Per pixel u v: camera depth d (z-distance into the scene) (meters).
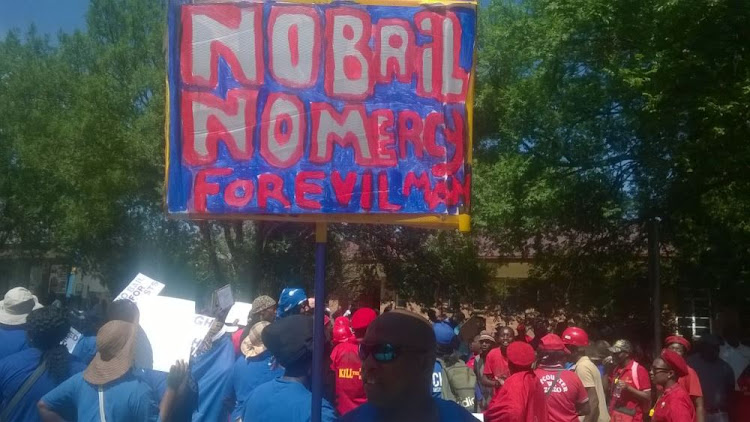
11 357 4.66
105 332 4.02
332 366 5.93
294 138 4.15
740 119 13.90
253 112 4.14
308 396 3.90
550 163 19.16
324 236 4.14
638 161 18.80
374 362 2.76
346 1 4.20
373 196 4.14
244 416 3.98
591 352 9.81
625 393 8.79
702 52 13.65
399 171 4.16
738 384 9.35
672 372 7.22
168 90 4.12
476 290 28.61
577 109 18.28
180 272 32.94
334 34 4.20
